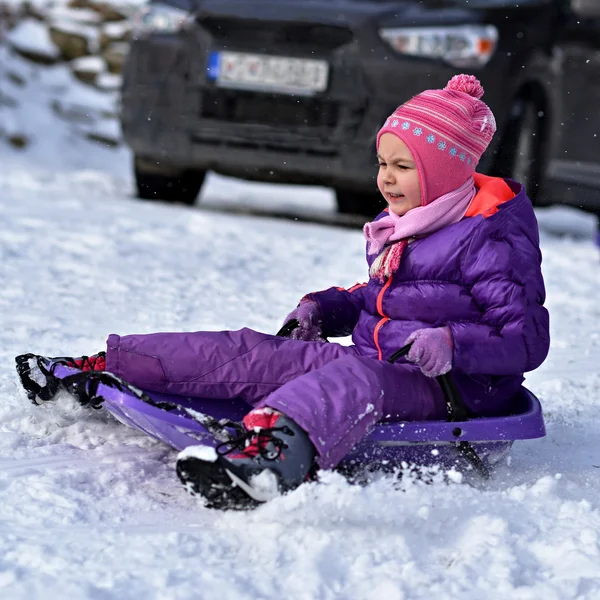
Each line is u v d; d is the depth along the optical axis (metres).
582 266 8.91
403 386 3.55
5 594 2.60
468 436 3.54
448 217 3.77
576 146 10.67
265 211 11.27
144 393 3.43
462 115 3.79
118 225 8.80
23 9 17.38
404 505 3.25
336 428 3.29
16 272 6.87
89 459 3.72
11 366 4.75
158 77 9.81
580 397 5.14
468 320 3.70
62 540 2.96
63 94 16.27
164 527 3.17
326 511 3.16
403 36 9.20
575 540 3.15
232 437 3.30
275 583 2.78
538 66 10.04
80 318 5.88
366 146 9.19
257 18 9.45
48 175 11.50
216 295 6.76
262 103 9.42
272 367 3.74
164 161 10.07
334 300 4.16
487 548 3.05
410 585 2.82
